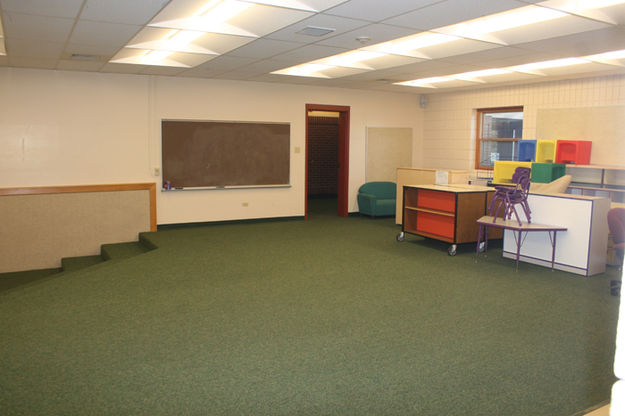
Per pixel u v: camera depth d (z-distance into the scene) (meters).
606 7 4.37
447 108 10.54
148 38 5.53
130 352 3.50
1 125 7.29
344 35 5.16
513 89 9.05
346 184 10.29
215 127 8.78
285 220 9.68
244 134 9.05
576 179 7.95
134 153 8.20
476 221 6.24
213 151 8.80
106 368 3.24
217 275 5.59
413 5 4.05
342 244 7.38
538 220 6.02
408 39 5.75
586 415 0.92
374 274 5.67
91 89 7.80
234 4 4.34
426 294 4.91
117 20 4.59
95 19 4.55
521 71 7.50
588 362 3.36
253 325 4.04
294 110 9.52
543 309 4.46
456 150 10.39
